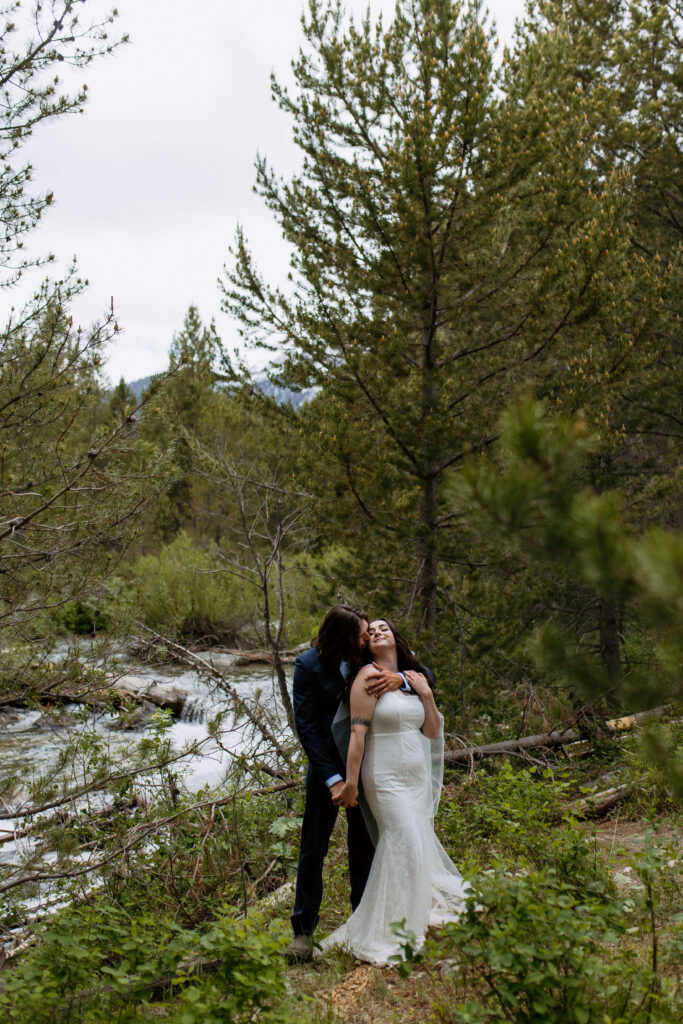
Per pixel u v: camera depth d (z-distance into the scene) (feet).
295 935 13.38
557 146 32.89
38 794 15.58
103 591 18.90
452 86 27.43
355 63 30.99
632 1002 9.50
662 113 47.62
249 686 38.70
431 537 29.68
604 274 29.17
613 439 30.14
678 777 8.52
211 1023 9.02
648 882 10.98
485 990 10.73
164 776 20.95
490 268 29.71
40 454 16.96
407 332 31.94
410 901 12.85
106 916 13.53
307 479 30.45
